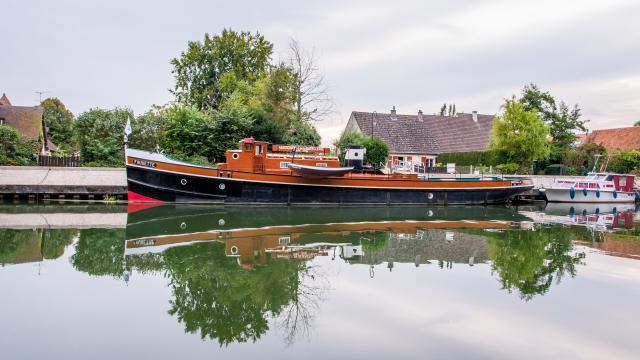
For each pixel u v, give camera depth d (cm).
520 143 3738
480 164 4275
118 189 2641
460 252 1288
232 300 823
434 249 1327
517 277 1006
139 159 2347
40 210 2109
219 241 1395
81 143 3338
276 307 788
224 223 1791
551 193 3294
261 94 3609
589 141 4716
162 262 1102
